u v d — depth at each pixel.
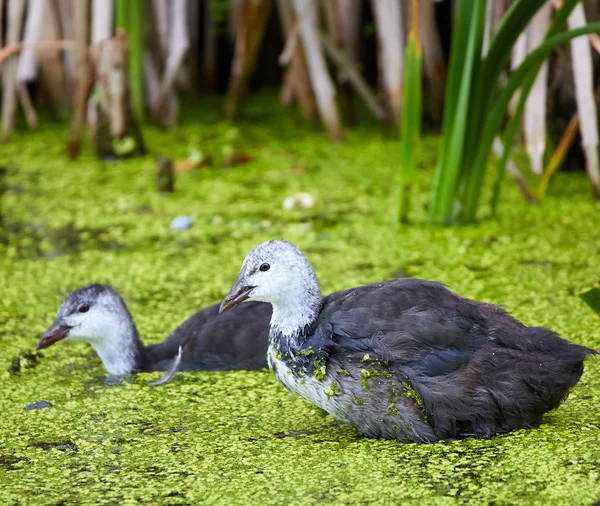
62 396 9.03
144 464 7.57
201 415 8.50
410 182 12.95
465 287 10.95
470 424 7.52
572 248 12.06
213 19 20.28
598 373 8.80
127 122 16.75
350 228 13.26
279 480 7.18
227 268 12.09
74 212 14.48
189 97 20.97
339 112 18.94
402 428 7.56
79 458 7.73
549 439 7.50
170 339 9.96
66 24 17.61
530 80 11.86
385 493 6.88
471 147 12.70
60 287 11.72
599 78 13.96
